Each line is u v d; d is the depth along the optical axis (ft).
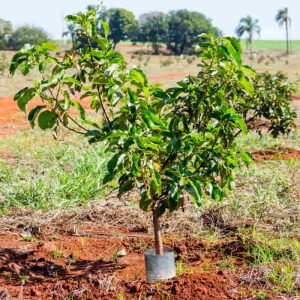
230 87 15.94
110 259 18.12
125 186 15.16
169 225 20.59
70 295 15.62
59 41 280.31
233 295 14.98
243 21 320.09
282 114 26.71
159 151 15.23
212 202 22.09
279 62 229.04
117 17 316.40
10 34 266.77
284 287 15.33
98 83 15.11
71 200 22.80
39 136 43.14
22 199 23.31
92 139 15.16
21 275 17.04
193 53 313.53
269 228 19.97
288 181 25.03
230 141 15.37
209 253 18.01
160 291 15.24
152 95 16.06
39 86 15.10
